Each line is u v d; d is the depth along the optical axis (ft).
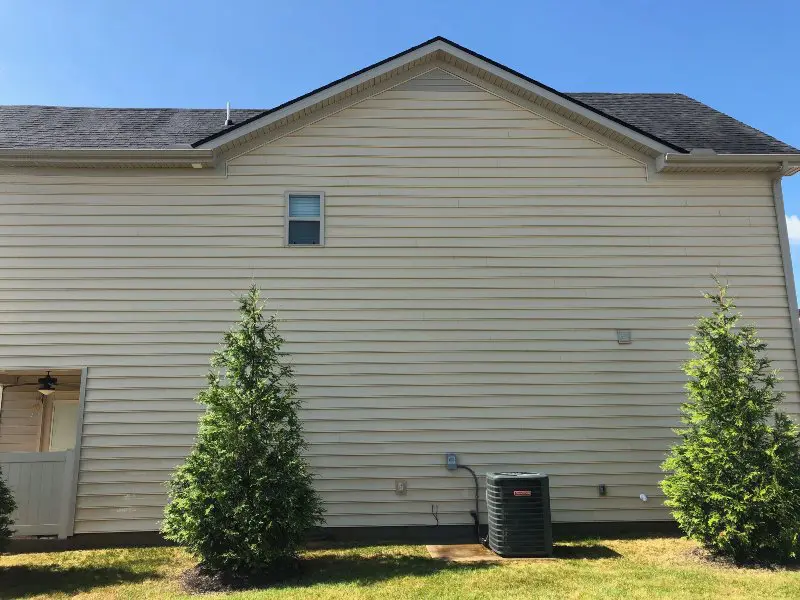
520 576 21.06
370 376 28.53
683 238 30.37
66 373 31.99
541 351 29.17
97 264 28.86
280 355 26.04
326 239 29.53
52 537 26.68
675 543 26.02
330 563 23.50
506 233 30.07
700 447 24.12
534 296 29.60
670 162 30.09
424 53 30.58
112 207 29.37
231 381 23.86
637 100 39.22
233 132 29.27
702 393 24.76
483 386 28.76
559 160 30.81
